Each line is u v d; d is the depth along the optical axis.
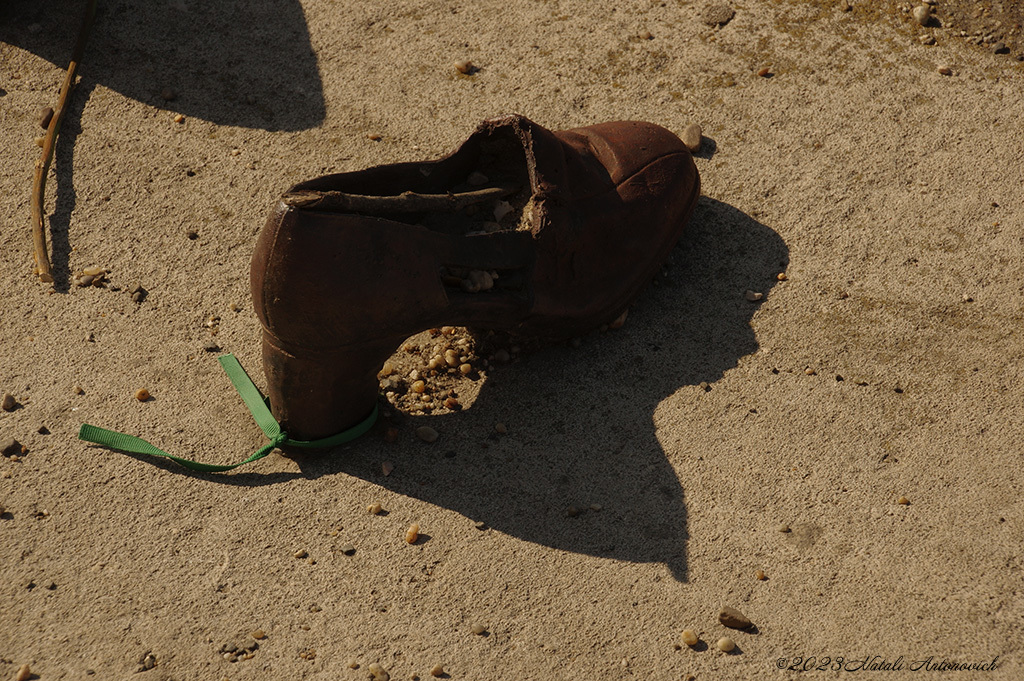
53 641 2.31
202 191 3.53
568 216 2.81
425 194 2.80
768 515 2.58
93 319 3.12
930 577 2.40
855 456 2.70
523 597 2.41
